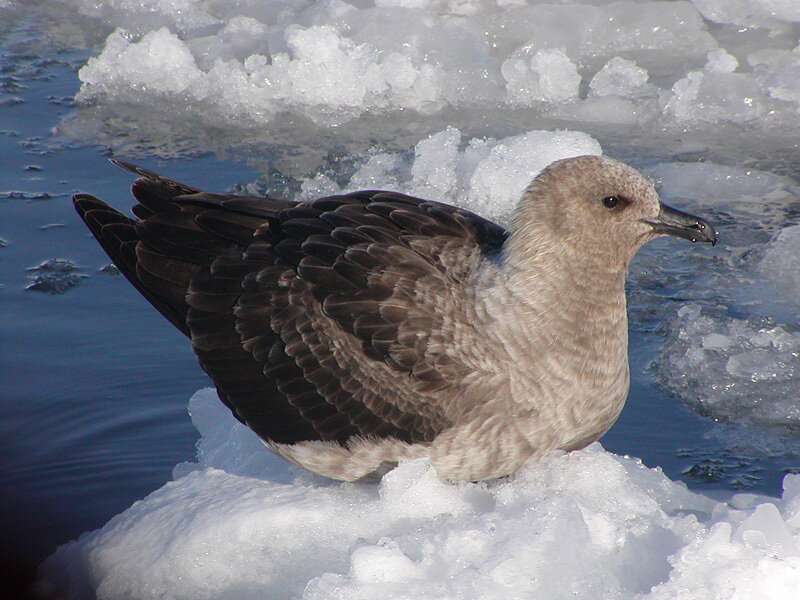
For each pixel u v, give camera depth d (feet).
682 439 35.96
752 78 57.57
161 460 34.76
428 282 29.25
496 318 28.84
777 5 63.72
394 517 28.43
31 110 57.57
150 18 67.00
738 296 43.21
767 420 36.83
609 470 30.04
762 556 24.57
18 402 36.96
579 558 26.23
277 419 30.19
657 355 40.22
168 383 38.06
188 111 58.23
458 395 28.71
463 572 25.34
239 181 51.16
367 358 29.19
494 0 65.05
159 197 33.04
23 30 67.21
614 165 29.27
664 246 47.03
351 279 29.17
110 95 59.41
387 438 29.35
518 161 50.57
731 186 51.01
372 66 59.00
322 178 51.16
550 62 58.70
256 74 58.70
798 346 39.86
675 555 25.26
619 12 63.41
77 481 33.78
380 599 25.03
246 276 30.50
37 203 48.47
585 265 29.01
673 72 60.54
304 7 66.08
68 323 40.96
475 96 59.47
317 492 29.81
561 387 28.84
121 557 29.25
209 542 28.37
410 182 51.49
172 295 32.09
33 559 30.63
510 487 28.81
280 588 27.20
